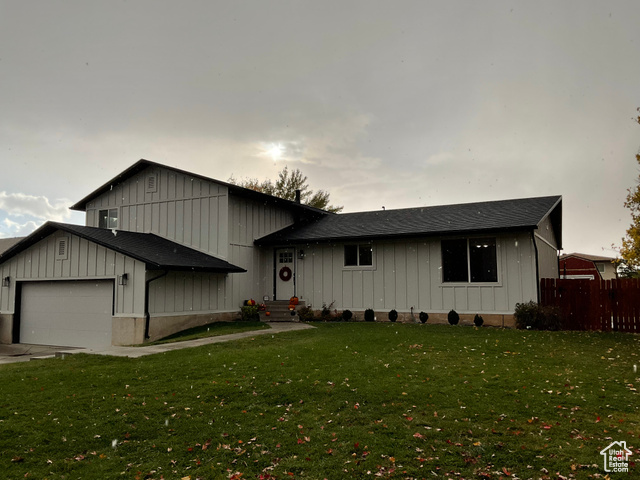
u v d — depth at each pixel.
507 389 7.33
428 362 9.20
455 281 16.08
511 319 15.08
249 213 18.80
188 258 15.95
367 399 6.85
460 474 4.71
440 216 17.94
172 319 15.12
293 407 6.62
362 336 12.43
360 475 4.74
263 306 18.06
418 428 5.81
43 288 16.42
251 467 4.95
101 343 14.81
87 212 20.67
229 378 7.99
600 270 39.25
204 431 5.83
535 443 5.36
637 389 7.34
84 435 5.75
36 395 7.28
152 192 19.11
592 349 10.84
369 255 17.70
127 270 14.45
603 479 4.55
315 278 18.61
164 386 7.64
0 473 4.84
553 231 20.95
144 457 5.20
